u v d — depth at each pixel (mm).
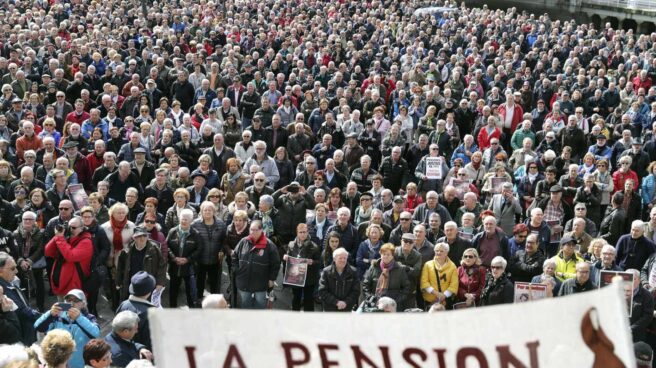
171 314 3189
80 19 29734
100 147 15516
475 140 19703
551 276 10797
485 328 3066
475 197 13375
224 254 12414
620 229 14086
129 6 33156
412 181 16656
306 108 20281
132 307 8906
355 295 10961
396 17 33531
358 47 28625
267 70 24344
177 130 17203
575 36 30812
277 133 18062
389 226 12695
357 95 21203
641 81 24484
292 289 12242
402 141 17906
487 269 11711
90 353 7008
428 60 25875
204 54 24531
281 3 35406
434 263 11172
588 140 19047
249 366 3191
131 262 11188
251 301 11555
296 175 15508
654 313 10234
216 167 16266
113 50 23109
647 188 15781
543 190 14977
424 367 3131
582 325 2941
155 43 26984
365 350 3176
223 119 19469
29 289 12406
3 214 12469
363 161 15516
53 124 16938
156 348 3184
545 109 21250
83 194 13227
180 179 14281
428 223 13055
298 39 28922
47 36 25734
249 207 13125
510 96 20641
